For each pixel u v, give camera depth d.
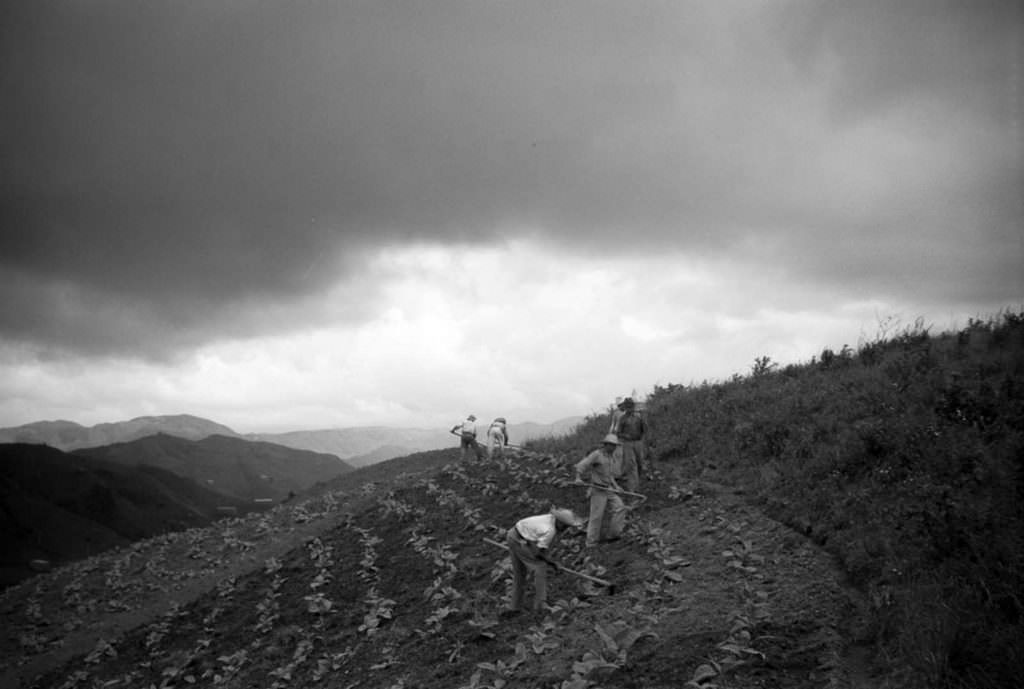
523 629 8.99
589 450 17.88
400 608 11.68
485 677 7.91
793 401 14.08
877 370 14.05
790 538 9.05
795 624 6.98
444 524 15.49
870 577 7.48
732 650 6.30
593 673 6.76
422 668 8.90
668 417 17.41
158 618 15.68
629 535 10.99
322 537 18.12
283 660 11.23
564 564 10.78
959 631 5.87
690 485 12.41
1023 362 11.46
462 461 22.38
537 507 14.51
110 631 17.38
